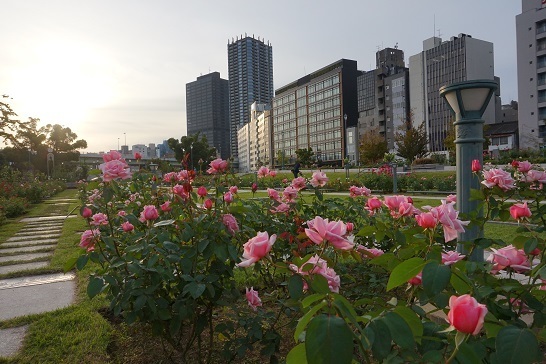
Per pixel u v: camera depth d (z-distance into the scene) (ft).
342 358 2.69
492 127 210.38
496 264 4.86
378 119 261.65
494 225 24.12
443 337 3.78
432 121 237.45
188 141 205.77
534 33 169.37
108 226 9.71
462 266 4.47
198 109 584.40
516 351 3.08
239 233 8.49
